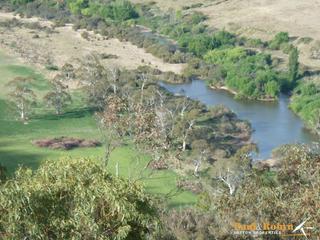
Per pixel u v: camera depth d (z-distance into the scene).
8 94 112.81
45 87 125.31
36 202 24.98
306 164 41.28
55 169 27.86
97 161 30.48
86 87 121.06
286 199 39.19
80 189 25.88
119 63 147.50
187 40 165.75
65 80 130.62
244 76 135.75
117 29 176.25
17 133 101.88
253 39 163.12
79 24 182.25
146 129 55.81
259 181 43.00
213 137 104.19
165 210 45.59
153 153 58.34
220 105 120.44
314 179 39.97
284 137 108.12
